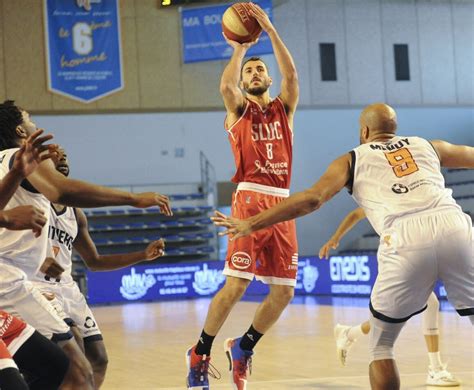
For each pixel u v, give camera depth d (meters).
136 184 35.41
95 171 34.91
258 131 9.51
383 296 6.80
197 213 36.28
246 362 9.69
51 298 6.70
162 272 31.38
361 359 12.71
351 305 23.94
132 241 35.22
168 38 34.16
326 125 38.47
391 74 37.19
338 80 36.56
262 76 9.74
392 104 37.09
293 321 19.77
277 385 10.44
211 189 36.31
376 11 37.12
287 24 36.12
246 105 9.59
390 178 7.00
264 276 9.50
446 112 39.53
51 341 5.87
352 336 11.12
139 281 30.98
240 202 9.48
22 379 5.34
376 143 7.29
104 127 35.12
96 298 30.34
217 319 9.23
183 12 33.22
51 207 7.27
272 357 13.30
